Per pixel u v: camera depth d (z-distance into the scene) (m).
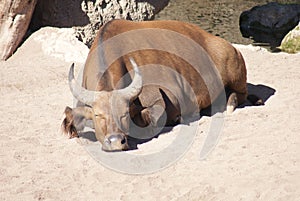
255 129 31.67
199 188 26.17
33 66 43.59
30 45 46.44
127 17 50.25
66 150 30.23
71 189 26.83
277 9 63.81
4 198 26.22
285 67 44.28
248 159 28.36
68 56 44.91
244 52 48.38
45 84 40.50
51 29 47.41
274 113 34.12
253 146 29.66
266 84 40.28
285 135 30.67
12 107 36.34
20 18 45.81
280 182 26.11
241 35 61.62
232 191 25.84
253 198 25.23
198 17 66.69
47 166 28.77
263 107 35.56
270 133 31.06
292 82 40.59
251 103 37.06
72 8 48.47
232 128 32.00
